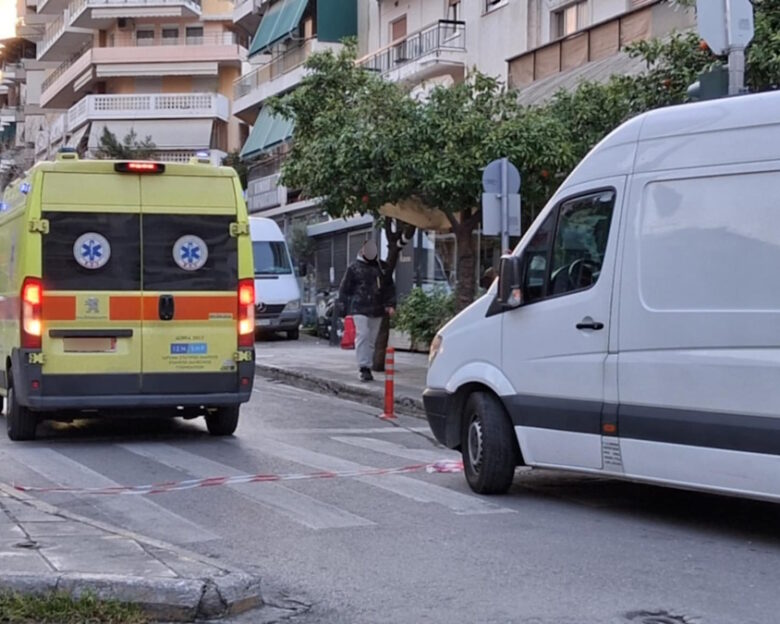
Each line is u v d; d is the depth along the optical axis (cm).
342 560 672
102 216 1088
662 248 742
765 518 792
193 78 5522
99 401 1083
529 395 833
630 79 1455
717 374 700
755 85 1209
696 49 1349
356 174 1551
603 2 2230
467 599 590
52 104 6425
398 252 1802
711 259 712
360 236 3127
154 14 5384
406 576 636
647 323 744
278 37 3925
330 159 1576
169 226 1109
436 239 2603
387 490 891
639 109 1427
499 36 2569
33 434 1143
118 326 1088
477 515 798
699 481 713
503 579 629
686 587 612
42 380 1066
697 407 712
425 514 802
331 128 1612
